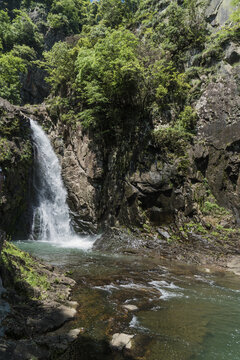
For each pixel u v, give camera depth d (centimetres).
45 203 1823
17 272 563
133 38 1739
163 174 1452
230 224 1323
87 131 1902
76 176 1891
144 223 1429
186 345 431
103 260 1061
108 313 532
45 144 2062
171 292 705
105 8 2741
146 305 597
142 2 2589
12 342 365
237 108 1454
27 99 3516
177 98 1691
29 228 1686
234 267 995
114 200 1622
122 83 1644
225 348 429
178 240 1281
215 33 1762
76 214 1800
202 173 1490
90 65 1689
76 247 1397
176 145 1501
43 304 507
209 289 748
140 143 1612
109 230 1542
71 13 4419
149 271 912
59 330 439
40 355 357
